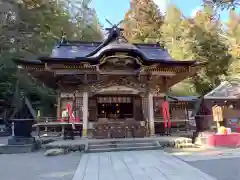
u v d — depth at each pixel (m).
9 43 27.09
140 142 12.45
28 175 6.86
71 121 15.14
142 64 16.16
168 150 11.20
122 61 16.23
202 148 11.66
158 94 17.59
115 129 14.70
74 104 16.81
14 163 8.82
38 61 15.43
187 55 33.28
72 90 17.06
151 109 16.61
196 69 17.41
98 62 15.74
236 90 22.30
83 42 20.41
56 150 10.82
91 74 16.73
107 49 15.38
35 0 28.81
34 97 29.42
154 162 8.16
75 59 15.26
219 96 21.88
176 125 18.59
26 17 28.05
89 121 17.27
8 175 6.90
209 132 13.11
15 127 12.09
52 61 15.33
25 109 12.52
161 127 17.19
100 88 16.66
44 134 17.92
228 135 12.09
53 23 32.03
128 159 8.91
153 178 5.96
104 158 9.27
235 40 34.66
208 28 36.03
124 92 17.06
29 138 12.06
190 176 6.07
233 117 19.92
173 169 6.96
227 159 8.50
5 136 21.58
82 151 11.66
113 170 7.05
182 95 33.62
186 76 18.83
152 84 17.28
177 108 19.39
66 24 34.59
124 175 6.38
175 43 35.88
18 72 26.38
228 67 35.22
